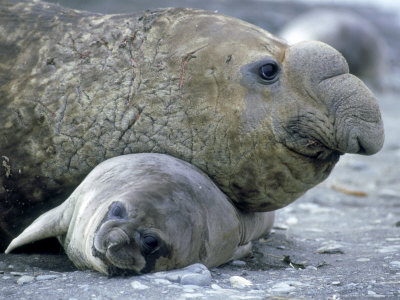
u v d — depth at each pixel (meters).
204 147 20.91
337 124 20.39
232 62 20.92
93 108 21.09
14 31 22.59
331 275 19.80
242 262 21.41
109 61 21.45
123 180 18.95
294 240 25.88
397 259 21.81
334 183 39.06
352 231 28.11
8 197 21.69
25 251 20.91
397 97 79.19
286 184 21.44
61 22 22.67
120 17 22.39
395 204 34.56
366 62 82.50
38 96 21.39
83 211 18.78
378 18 122.94
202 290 16.95
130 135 21.00
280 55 21.17
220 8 100.56
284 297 16.72
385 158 47.81
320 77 20.61
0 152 21.41
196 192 19.03
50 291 16.75
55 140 21.17
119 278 17.56
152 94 20.95
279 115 20.62
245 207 22.11
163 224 17.61
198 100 20.80
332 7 120.94
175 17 21.89
